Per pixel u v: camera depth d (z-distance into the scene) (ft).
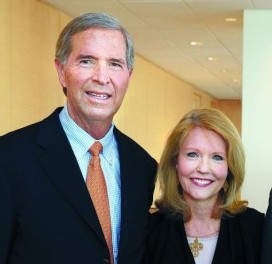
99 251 7.00
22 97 20.13
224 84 47.65
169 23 25.14
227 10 22.70
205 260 8.00
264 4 21.67
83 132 7.41
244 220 8.02
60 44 7.37
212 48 31.14
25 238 6.71
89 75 7.11
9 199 6.67
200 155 7.97
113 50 7.14
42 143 7.11
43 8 21.68
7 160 6.82
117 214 7.54
